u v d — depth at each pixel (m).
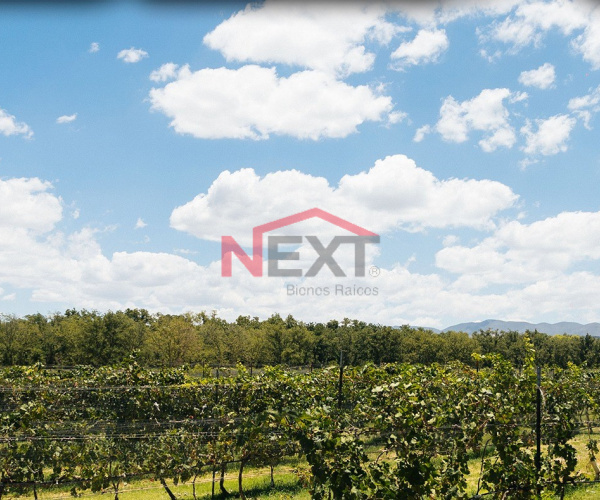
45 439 10.85
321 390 13.14
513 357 43.34
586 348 45.38
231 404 12.24
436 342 43.50
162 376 12.77
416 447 7.02
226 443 11.35
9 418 10.92
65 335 40.91
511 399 8.87
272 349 43.38
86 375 13.30
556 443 8.97
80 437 11.16
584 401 11.88
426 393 9.62
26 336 40.28
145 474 11.31
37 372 13.20
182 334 39.34
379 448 11.27
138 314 66.75
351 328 50.16
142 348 39.41
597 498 9.85
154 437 11.51
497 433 8.18
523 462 8.23
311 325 56.00
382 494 6.60
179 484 12.91
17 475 10.60
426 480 6.84
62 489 12.22
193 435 11.55
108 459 11.18
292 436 6.41
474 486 10.43
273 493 11.70
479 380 12.51
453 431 8.05
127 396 12.08
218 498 11.68
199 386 12.33
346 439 6.39
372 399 8.05
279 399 12.36
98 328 38.97
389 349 44.34
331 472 6.31
